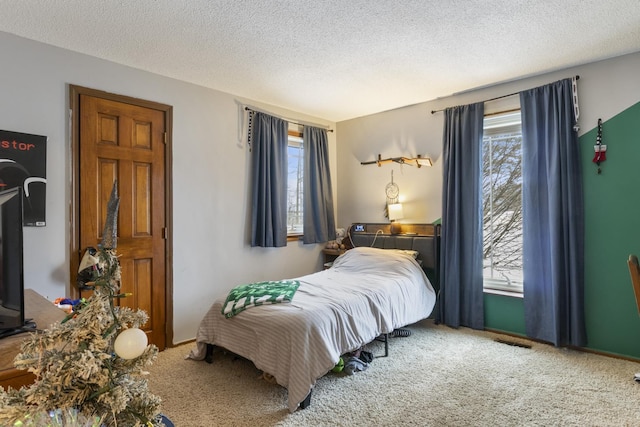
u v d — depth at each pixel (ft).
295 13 7.24
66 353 2.53
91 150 9.18
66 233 8.76
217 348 9.81
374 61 9.67
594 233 9.71
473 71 10.39
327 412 7.04
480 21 7.63
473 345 10.41
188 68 10.07
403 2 6.89
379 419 6.78
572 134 9.93
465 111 11.97
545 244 10.36
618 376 8.34
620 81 9.37
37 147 8.36
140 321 2.80
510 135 11.73
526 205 10.69
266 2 6.84
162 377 8.52
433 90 12.01
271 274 13.43
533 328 10.56
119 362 2.69
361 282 10.36
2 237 4.14
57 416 2.51
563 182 9.93
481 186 11.62
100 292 2.64
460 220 12.01
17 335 4.29
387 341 9.96
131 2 6.81
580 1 6.89
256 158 12.67
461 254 11.98
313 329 7.52
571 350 9.93
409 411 7.04
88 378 2.49
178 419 6.78
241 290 9.26
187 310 11.03
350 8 7.08
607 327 9.57
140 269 10.07
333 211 15.58
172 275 10.69
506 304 11.35
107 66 9.49
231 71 10.31
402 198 13.92
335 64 9.85
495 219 12.06
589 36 8.32
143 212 10.12
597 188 9.66
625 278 9.32
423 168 13.34
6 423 2.43
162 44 8.60
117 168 9.64
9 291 4.20
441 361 9.34
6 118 8.00
